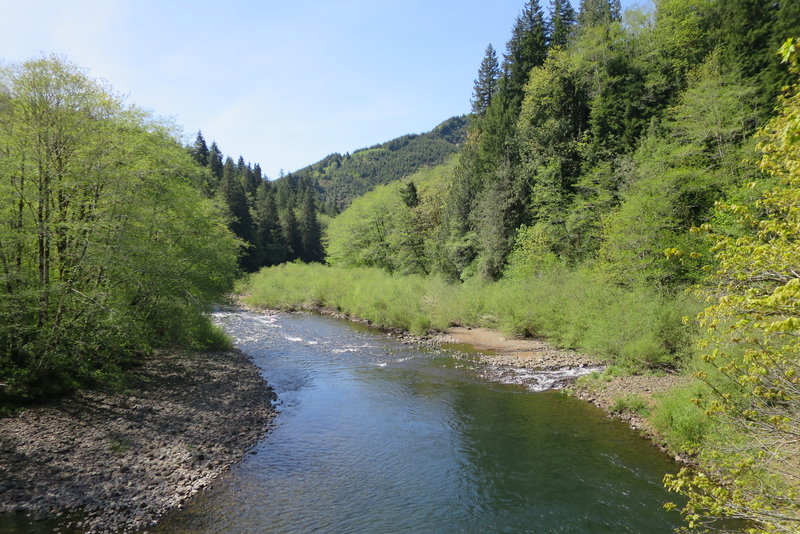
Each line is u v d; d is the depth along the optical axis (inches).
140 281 566.6
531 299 1024.9
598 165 1314.0
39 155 479.8
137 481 376.8
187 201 725.9
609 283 890.7
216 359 791.7
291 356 867.4
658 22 1486.2
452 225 1812.3
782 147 184.2
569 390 636.7
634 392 584.7
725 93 966.4
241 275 1285.7
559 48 1679.4
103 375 541.3
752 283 186.5
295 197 4894.2
